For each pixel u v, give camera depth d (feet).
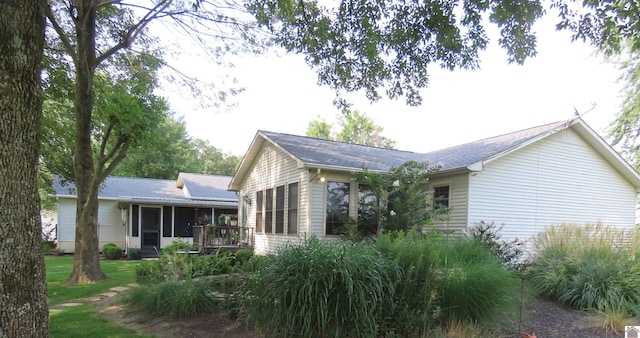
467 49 17.46
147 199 56.85
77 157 28.89
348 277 12.19
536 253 25.40
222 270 23.35
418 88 21.16
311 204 33.17
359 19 18.97
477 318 14.53
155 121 34.32
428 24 17.37
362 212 32.32
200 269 22.48
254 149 45.57
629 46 44.86
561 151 37.68
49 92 31.81
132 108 30.45
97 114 34.12
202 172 122.62
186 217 62.80
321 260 12.85
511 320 15.67
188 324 15.69
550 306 19.76
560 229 26.40
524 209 35.14
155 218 60.59
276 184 40.70
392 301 13.60
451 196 34.30
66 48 27.20
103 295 22.94
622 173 41.01
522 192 35.19
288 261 13.33
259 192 45.32
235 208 65.87
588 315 18.12
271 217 41.42
